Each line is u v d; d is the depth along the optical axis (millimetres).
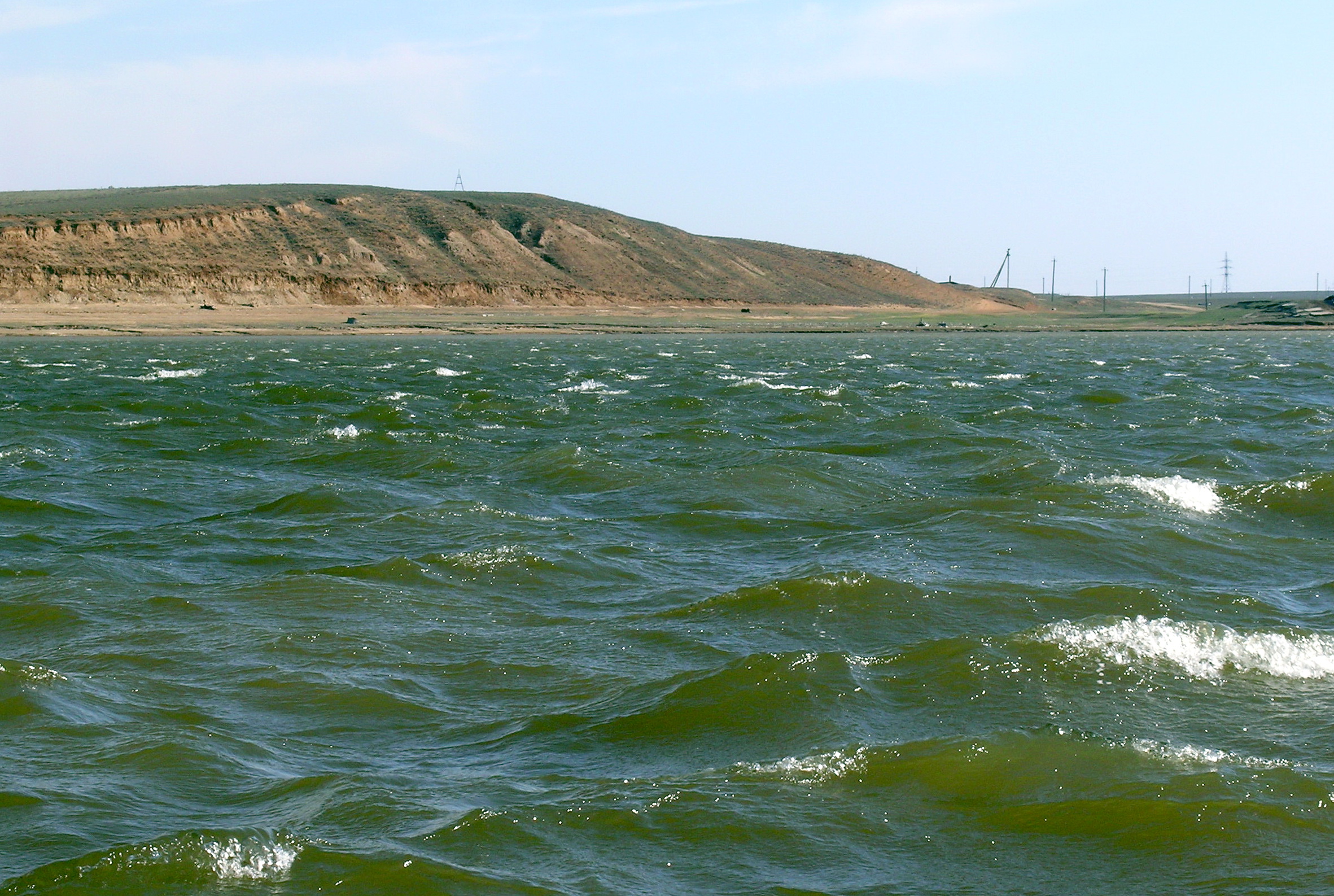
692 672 11656
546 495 21578
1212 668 11750
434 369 55812
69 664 11906
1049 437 29031
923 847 8250
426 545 17297
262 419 32625
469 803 8734
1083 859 8086
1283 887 7688
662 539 17984
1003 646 12156
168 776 9219
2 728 10055
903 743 9852
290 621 13445
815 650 12617
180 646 12523
